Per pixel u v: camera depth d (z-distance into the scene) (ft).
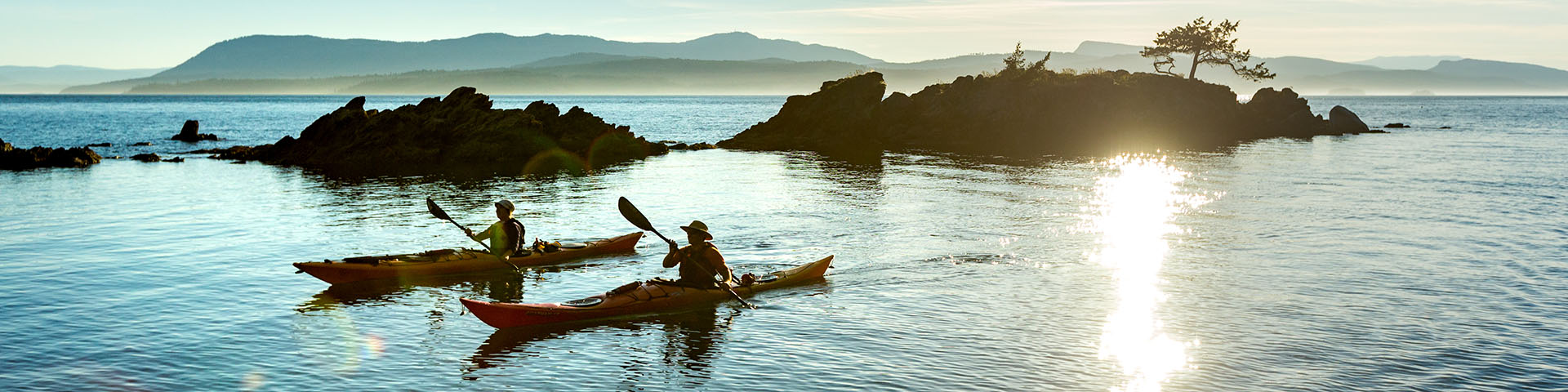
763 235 60.85
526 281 46.93
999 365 32.35
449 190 90.99
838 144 169.68
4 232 62.28
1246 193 85.20
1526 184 91.56
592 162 128.88
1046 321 38.17
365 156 125.80
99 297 42.60
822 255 53.57
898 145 167.32
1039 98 187.42
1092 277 46.83
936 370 31.86
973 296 42.57
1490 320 37.86
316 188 93.61
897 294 43.21
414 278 46.98
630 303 39.37
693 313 39.93
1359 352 33.65
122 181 100.27
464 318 39.09
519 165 122.21
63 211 73.92
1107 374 31.40
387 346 34.96
